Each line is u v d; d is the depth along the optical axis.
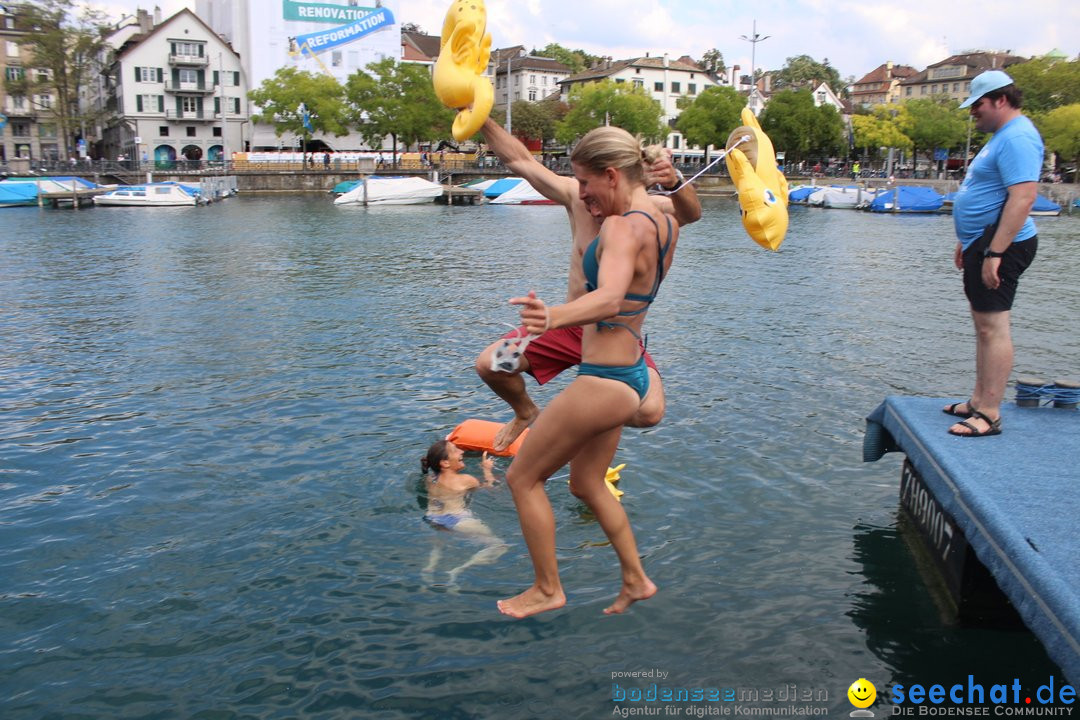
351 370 11.52
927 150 96.62
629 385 4.08
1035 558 4.29
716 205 62.53
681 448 8.38
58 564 6.12
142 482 7.58
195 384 10.83
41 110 87.38
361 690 4.74
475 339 13.69
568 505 7.05
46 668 4.92
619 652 5.09
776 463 8.05
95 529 6.66
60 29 79.56
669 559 6.17
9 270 22.59
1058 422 6.61
